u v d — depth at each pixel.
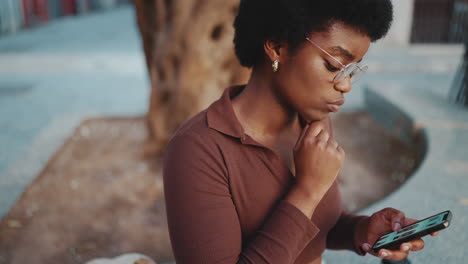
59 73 9.50
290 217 0.94
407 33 10.45
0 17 14.09
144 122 6.15
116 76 9.16
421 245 1.10
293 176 1.01
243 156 0.97
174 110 4.61
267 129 1.05
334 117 6.22
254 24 0.96
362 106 6.70
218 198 0.94
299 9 0.88
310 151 0.95
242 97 1.06
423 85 7.70
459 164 3.23
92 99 7.47
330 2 0.87
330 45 0.89
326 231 1.18
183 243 0.94
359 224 1.26
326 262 1.90
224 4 4.25
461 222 2.18
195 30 4.30
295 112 1.09
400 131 5.10
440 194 2.62
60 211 3.82
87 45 12.81
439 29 10.70
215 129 0.96
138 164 4.73
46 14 17.34
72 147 5.27
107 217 3.73
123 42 13.33
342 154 0.96
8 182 4.33
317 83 0.93
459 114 4.78
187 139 0.95
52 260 3.16
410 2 10.16
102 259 1.92
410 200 2.54
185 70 4.41
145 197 4.06
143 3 4.62
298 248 0.95
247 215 1.00
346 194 4.09
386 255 1.13
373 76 8.52
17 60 10.51
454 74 8.59
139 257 1.94
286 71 0.96
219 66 4.41
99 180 4.40
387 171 4.58
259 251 0.93
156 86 4.70
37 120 6.39
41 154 5.01
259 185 0.98
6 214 3.75
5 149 5.28
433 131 4.21
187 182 0.93
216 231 0.93
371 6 0.87
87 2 21.89
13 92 8.02
